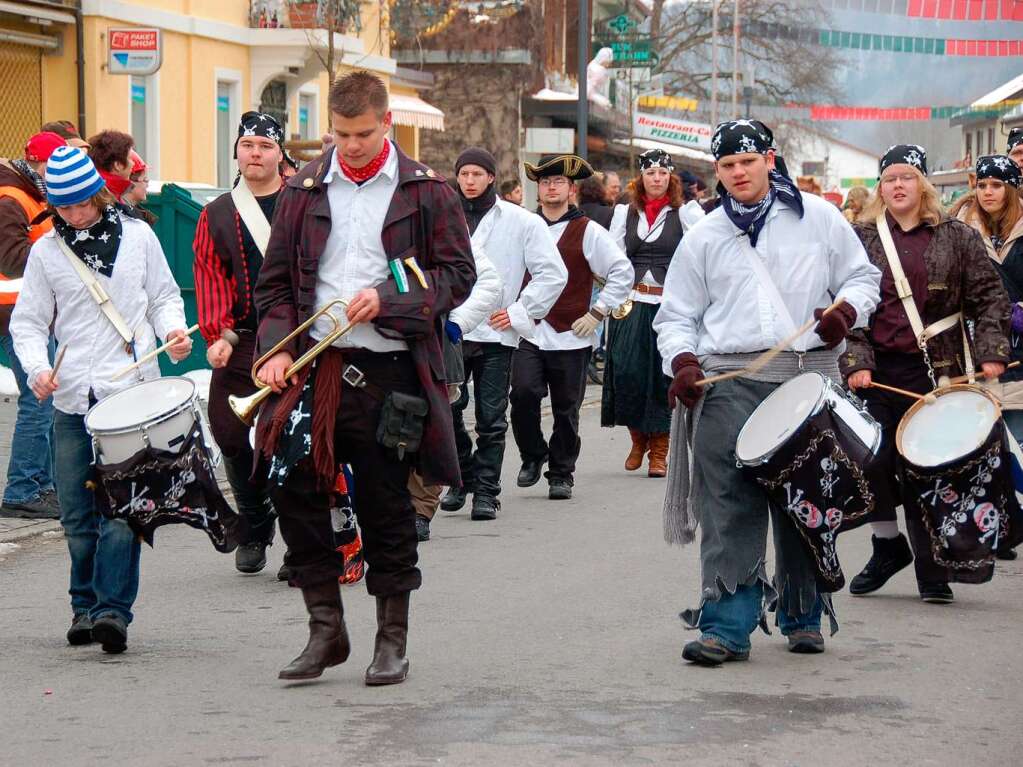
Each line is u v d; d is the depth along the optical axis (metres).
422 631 8.08
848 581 9.47
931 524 8.52
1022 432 10.62
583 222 12.66
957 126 87.94
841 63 75.69
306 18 29.28
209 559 10.17
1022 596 9.12
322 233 6.78
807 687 6.98
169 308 7.98
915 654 7.62
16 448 11.22
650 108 69.38
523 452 13.06
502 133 40.88
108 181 10.30
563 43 49.91
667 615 8.51
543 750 5.99
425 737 6.16
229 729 6.29
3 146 23.39
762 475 7.13
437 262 6.83
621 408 14.05
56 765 5.84
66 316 7.78
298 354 6.79
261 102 30.16
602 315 12.61
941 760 5.92
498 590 9.15
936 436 8.46
